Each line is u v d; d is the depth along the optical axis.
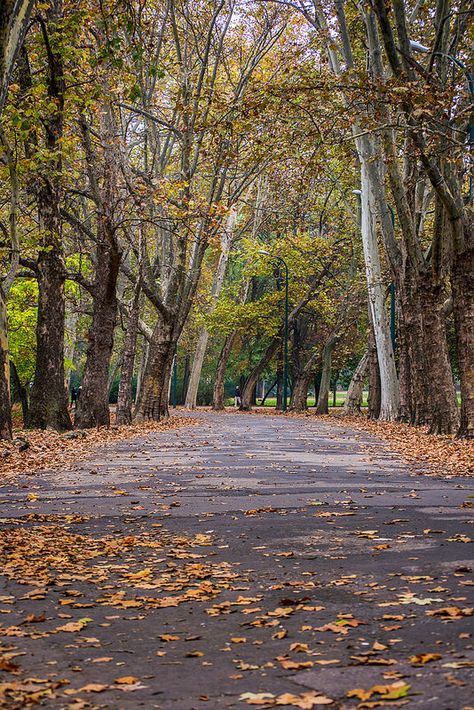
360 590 6.78
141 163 42.50
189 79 38.75
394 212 47.97
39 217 29.16
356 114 21.86
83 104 26.05
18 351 40.97
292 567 7.79
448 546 8.62
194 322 73.56
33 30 26.41
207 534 9.71
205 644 5.42
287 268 62.66
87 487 14.58
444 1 22.67
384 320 43.28
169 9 35.75
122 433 30.73
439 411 29.56
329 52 35.38
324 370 61.03
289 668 4.80
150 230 45.47
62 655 5.22
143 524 10.49
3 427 23.38
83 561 8.17
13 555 8.22
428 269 29.17
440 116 23.78
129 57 31.34
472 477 16.41
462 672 4.56
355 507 11.88
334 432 34.06
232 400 103.62
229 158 23.64
